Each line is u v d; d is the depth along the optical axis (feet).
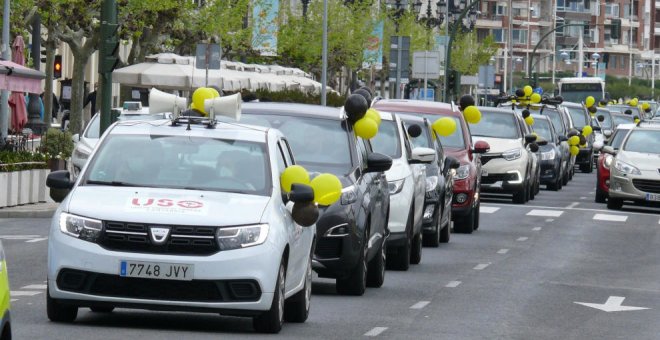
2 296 36.45
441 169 105.60
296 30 342.85
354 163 73.05
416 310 67.62
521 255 101.30
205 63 137.18
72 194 55.88
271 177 58.03
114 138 59.21
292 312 60.39
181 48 260.83
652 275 90.43
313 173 69.67
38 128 191.42
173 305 53.67
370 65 361.51
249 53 282.15
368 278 76.79
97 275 53.67
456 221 120.26
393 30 407.44
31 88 144.05
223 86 212.02
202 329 56.44
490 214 144.25
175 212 54.19
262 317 55.42
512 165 158.20
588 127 244.01
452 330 61.16
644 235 124.06
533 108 208.23
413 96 382.22
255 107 75.77
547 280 84.58
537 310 70.03
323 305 67.46
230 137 59.57
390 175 86.07
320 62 350.02
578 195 185.26
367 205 71.77
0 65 138.41
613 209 157.17
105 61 123.03
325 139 73.77
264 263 54.08
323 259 68.74
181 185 57.06
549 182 194.29
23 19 196.95
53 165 135.33
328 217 68.64
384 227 78.13
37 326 55.42
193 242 53.83
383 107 116.78
